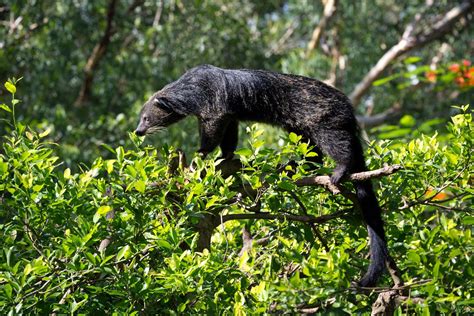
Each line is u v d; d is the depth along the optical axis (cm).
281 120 1090
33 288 751
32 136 825
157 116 1226
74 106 2472
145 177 775
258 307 738
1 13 2591
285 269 866
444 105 2736
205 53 2455
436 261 720
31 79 2338
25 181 770
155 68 2433
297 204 945
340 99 1079
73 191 787
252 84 1102
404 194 927
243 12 3095
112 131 2186
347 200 962
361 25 3028
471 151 845
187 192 825
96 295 784
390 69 3066
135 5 2730
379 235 866
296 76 1103
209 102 1139
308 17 3328
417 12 3062
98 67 2605
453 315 793
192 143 1952
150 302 764
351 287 765
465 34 2997
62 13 2458
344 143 1044
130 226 790
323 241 885
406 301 744
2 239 801
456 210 881
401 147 911
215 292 766
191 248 762
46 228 802
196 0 2448
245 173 868
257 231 986
